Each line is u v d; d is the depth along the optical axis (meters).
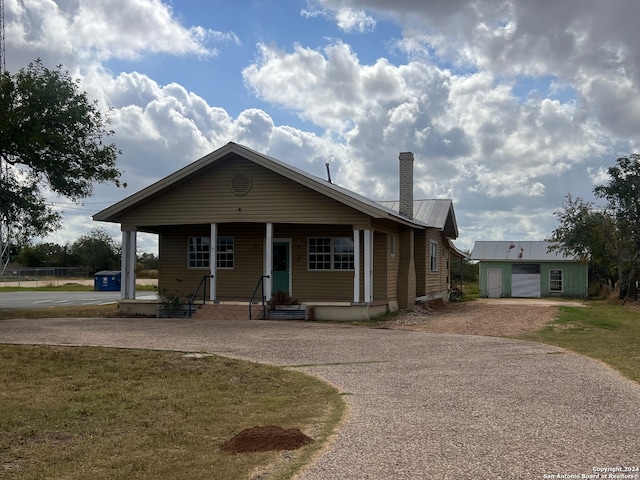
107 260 74.06
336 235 21.72
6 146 22.23
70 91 22.92
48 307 24.88
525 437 6.07
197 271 22.77
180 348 12.35
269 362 10.88
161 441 6.25
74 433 6.59
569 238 34.59
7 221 23.64
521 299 35.41
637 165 34.34
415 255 24.80
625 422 6.66
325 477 5.00
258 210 19.34
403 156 25.30
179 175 19.31
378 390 8.45
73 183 23.91
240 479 5.07
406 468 5.16
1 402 7.95
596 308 26.14
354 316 18.66
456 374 9.66
